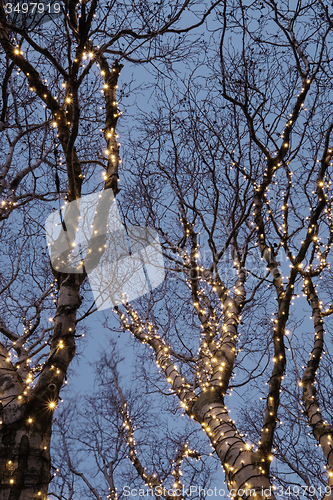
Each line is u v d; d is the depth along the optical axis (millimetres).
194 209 6727
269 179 6105
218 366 6168
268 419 4887
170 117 6785
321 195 5168
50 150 6973
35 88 5539
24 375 5684
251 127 5762
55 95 7074
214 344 6574
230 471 4961
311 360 5891
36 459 4422
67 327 5113
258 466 4801
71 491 9773
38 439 4523
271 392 4910
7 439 4445
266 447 4840
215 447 5387
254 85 6355
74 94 4922
